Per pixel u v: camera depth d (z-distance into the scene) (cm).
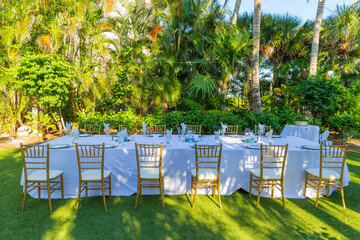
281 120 716
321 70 841
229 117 665
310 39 1105
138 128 655
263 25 1134
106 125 409
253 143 360
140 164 318
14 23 711
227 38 745
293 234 231
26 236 221
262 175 287
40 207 282
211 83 715
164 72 823
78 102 763
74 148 313
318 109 683
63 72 586
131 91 773
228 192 327
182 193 328
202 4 854
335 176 296
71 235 224
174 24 808
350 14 998
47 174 269
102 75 738
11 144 633
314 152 325
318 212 279
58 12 738
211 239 220
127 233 228
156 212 273
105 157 313
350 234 232
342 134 777
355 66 1049
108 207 284
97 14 823
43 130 773
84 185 282
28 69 548
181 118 665
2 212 268
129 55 838
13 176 385
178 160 321
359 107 775
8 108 748
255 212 277
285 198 320
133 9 888
